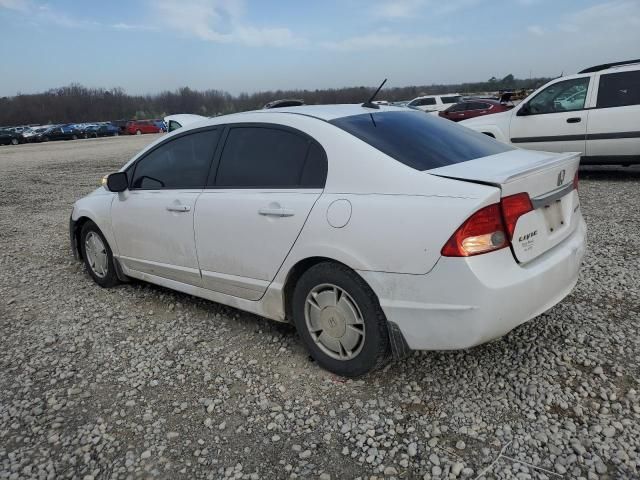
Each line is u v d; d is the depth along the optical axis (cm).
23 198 1102
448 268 246
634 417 254
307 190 304
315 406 280
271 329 376
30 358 352
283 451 247
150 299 451
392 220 262
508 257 253
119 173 420
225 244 346
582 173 982
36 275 539
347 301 289
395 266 261
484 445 242
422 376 301
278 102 941
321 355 309
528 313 264
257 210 322
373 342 280
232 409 282
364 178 282
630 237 543
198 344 360
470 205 244
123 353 353
